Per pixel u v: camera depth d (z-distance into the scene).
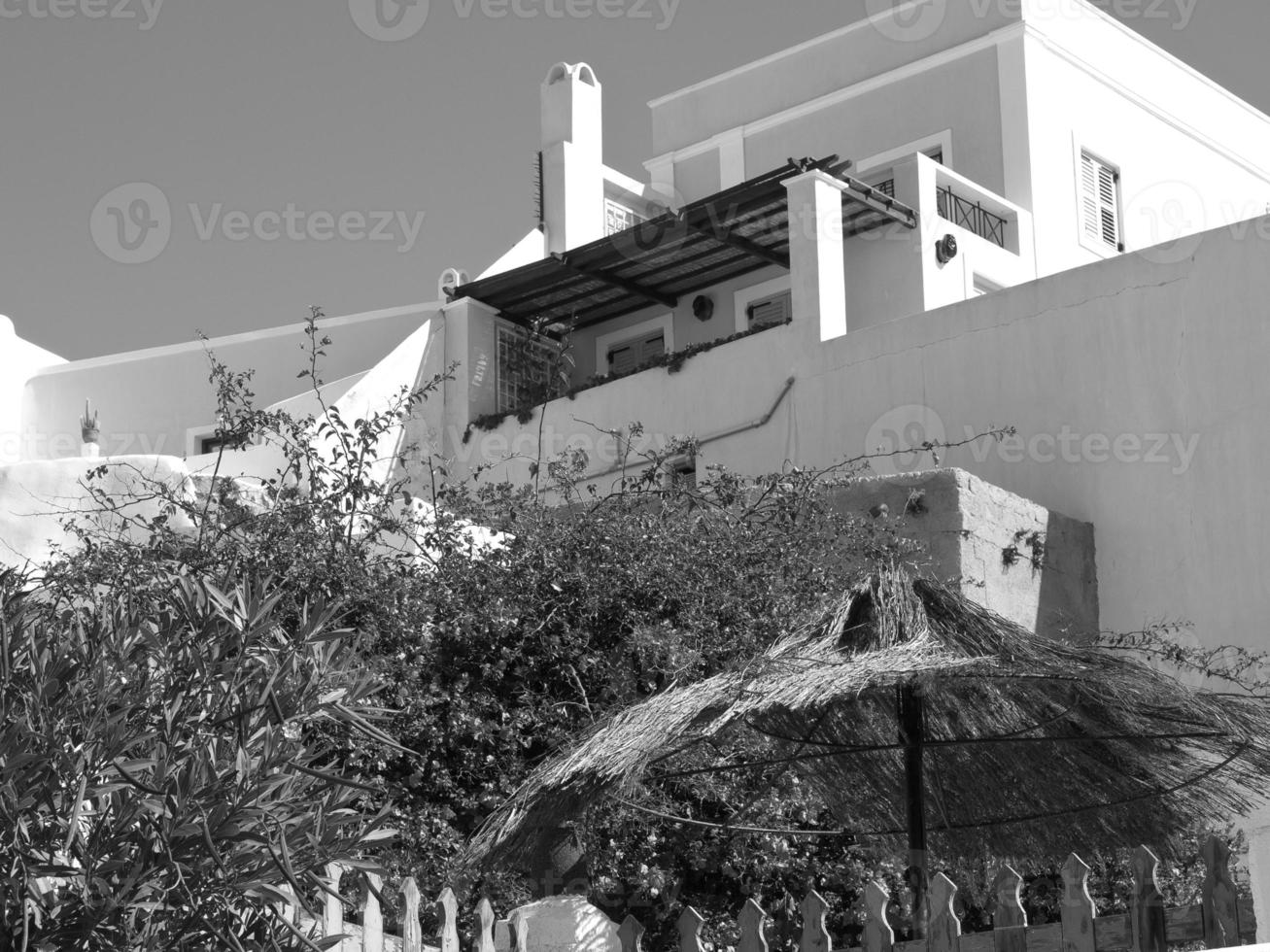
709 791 9.43
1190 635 15.89
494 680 10.49
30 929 4.99
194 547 11.20
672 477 13.76
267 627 5.46
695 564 11.11
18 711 5.04
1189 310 16.53
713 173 26.12
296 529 11.09
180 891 5.14
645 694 10.59
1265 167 27.34
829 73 25.23
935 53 23.92
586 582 10.80
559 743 10.16
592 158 24.50
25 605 5.46
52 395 24.55
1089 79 24.03
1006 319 17.81
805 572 11.72
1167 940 6.46
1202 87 26.23
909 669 6.35
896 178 20.88
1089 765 7.60
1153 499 16.45
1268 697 6.92
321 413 20.48
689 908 6.98
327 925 6.41
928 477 15.37
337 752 9.54
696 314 22.64
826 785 8.12
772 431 19.28
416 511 12.70
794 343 19.36
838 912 9.60
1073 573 16.36
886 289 20.52
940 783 7.85
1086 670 6.54
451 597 10.68
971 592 14.97
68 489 14.23
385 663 9.97
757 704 6.38
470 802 9.92
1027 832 7.95
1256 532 15.67
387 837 5.48
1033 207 22.52
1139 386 16.75
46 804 5.04
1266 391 15.85
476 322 22.27
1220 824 7.77
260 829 5.08
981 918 8.69
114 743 5.00
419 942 6.58
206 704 5.31
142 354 24.25
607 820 9.05
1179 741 7.26
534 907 7.30
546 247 23.91
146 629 5.34
